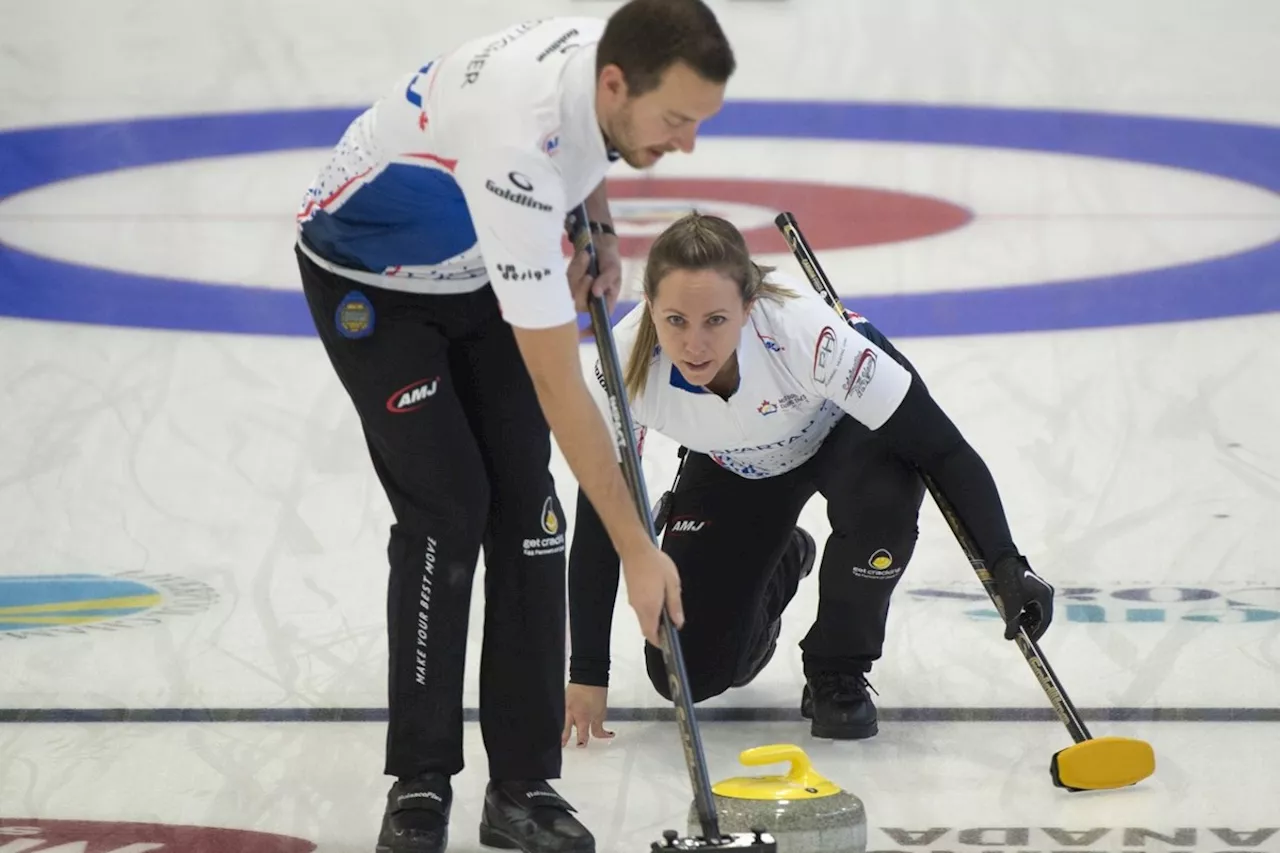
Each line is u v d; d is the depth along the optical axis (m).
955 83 26.95
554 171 7.53
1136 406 16.67
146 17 29.78
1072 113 25.67
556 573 9.00
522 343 7.60
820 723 10.62
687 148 7.49
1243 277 19.84
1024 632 9.77
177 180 23.48
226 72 27.47
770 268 10.24
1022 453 15.66
